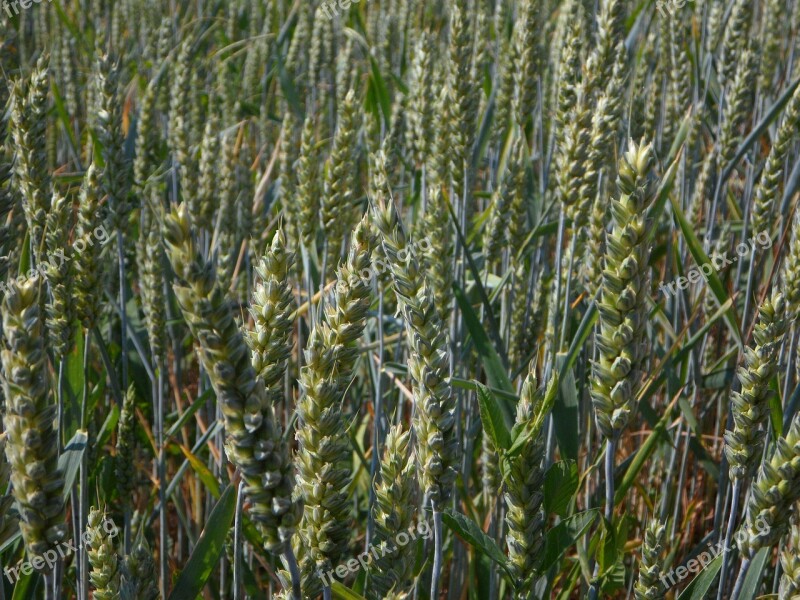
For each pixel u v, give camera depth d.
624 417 2.34
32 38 9.21
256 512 1.83
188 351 6.11
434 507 2.30
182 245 1.59
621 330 2.29
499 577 3.88
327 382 2.17
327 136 7.60
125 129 7.02
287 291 2.22
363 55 8.76
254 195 6.11
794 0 7.34
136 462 4.71
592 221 3.83
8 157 3.31
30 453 1.82
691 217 5.31
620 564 3.20
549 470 2.71
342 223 4.39
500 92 6.04
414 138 5.13
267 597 3.90
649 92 5.60
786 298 3.41
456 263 4.66
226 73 8.59
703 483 5.22
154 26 9.50
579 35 4.48
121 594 2.53
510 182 4.53
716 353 5.81
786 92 4.67
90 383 4.91
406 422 4.90
